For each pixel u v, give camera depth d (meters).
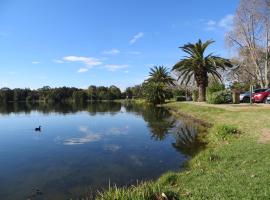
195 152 14.97
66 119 38.94
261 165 9.27
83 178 11.45
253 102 38.00
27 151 17.16
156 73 79.62
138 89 130.75
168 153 15.24
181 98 74.19
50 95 147.25
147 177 11.16
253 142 13.27
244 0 47.28
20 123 34.59
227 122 21.56
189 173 10.00
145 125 28.70
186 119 31.33
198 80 47.78
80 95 146.25
